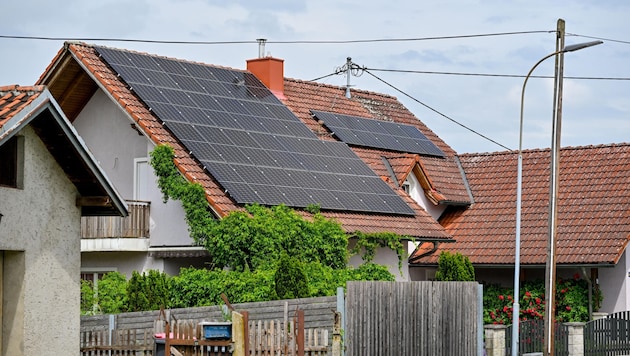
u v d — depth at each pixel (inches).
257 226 2380.7
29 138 1551.4
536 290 2984.7
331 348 1915.6
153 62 2817.4
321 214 2593.5
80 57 2650.1
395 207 2824.8
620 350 2613.2
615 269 2950.3
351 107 3425.2
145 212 2578.7
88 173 1601.9
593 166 3211.1
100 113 2746.1
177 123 2586.1
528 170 3341.5
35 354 1553.9
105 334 1886.1
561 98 2486.5
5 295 1550.2
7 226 1509.6
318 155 2844.5
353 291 1945.1
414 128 3501.5
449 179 3339.1
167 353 1761.8
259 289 2209.6
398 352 2016.5
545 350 2383.1
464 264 2736.2
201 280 2267.5
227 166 2532.0
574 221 3038.9
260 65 3181.6
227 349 1743.4
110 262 2628.0
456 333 2142.0
